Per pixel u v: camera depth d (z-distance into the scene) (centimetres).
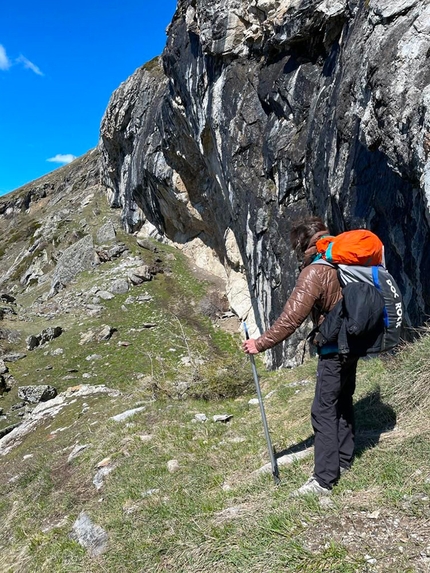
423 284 696
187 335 2788
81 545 475
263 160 1906
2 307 3428
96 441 786
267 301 1914
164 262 3878
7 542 601
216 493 449
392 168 734
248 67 2052
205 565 342
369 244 340
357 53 1009
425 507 311
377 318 326
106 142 4931
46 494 690
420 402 475
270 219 1827
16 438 1390
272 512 356
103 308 3272
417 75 687
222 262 3603
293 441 531
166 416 793
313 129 1427
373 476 363
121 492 541
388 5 788
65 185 8019
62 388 2384
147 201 4194
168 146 3325
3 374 2566
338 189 1091
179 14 2716
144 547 402
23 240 6438
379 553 287
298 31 1555
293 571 296
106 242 4344
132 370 2430
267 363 1964
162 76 4066
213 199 3203
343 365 358
